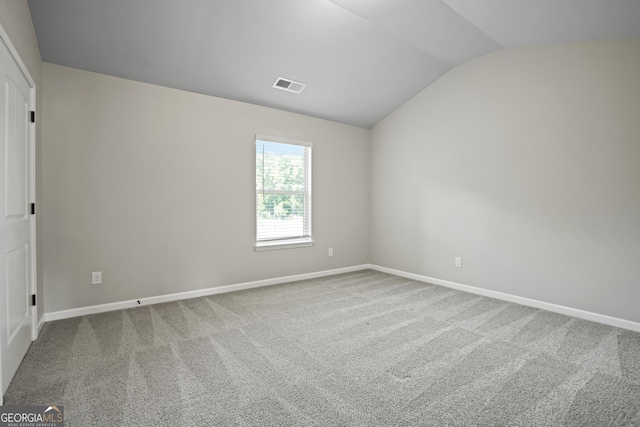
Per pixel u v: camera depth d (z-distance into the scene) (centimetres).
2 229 167
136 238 314
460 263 384
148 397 168
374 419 152
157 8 244
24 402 163
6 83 176
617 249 270
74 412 155
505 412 157
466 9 262
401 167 456
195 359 210
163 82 322
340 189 475
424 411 158
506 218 341
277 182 416
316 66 340
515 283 334
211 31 274
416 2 256
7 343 177
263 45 299
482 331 258
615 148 270
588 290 286
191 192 345
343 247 481
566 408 161
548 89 307
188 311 304
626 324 264
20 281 205
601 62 276
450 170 393
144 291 320
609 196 274
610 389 177
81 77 287
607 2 218
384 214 484
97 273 296
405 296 356
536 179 317
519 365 204
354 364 205
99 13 241
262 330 259
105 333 250
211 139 356
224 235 368
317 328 264
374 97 420
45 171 271
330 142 462
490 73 351
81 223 288
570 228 296
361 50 327
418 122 431
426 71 384
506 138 339
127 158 308
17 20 198
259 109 393
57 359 208
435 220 412
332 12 270
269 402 165
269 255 405
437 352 222
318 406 162
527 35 296
